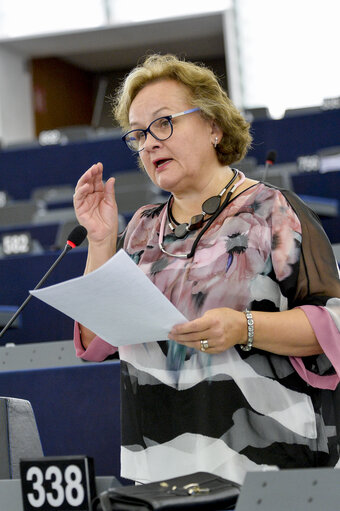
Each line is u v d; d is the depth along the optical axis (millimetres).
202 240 2047
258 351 1945
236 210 2053
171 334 1845
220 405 1917
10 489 1773
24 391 3098
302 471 1556
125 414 2041
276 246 1986
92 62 14938
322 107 9570
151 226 2168
